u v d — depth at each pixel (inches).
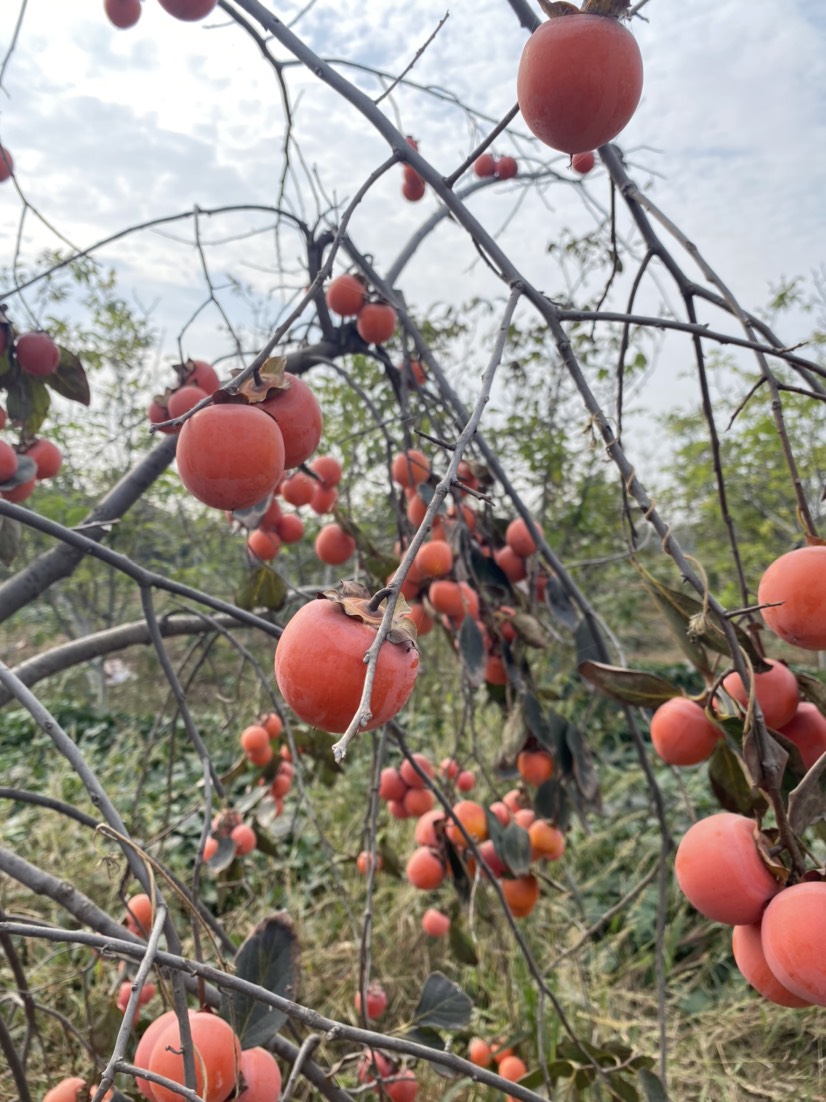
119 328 254.1
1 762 237.3
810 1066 129.5
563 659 238.1
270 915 53.9
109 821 48.2
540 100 39.7
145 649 321.4
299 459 49.9
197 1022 44.5
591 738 227.0
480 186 120.1
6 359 79.6
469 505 107.1
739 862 40.8
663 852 85.0
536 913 155.3
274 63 71.6
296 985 51.9
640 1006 140.6
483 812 94.0
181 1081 41.9
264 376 48.1
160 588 68.8
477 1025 130.8
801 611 43.1
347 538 101.8
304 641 34.1
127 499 93.2
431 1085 117.6
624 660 97.4
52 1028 119.0
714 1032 132.4
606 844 184.1
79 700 321.1
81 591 299.7
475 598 91.3
